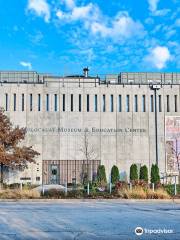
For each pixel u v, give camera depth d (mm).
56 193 32938
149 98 58312
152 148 57344
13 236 12078
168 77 67500
